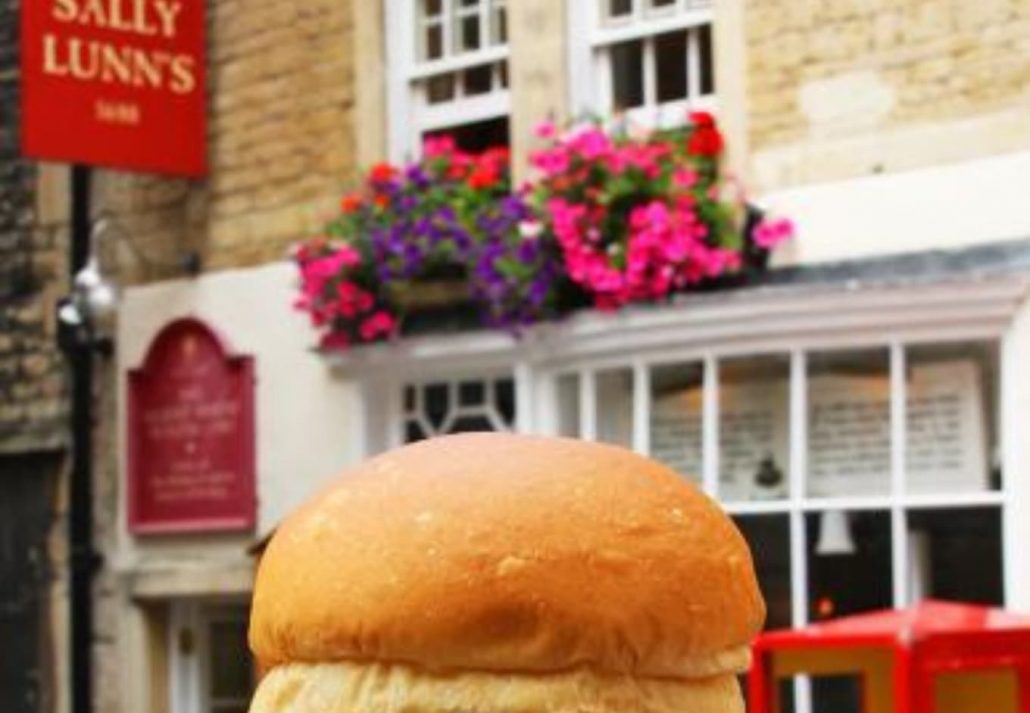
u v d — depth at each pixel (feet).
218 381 36.76
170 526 37.29
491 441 6.66
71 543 38.68
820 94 28.84
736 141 29.68
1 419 40.09
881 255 28.02
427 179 32.81
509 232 30.91
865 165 28.27
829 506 28.19
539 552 6.31
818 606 28.30
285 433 35.65
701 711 6.57
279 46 36.22
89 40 35.60
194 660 37.73
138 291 38.14
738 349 28.99
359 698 6.42
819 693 26.50
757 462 28.99
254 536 36.09
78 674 38.50
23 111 35.01
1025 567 26.32
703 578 6.48
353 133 35.19
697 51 31.14
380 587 6.35
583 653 6.31
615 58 32.04
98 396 38.81
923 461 27.55
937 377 27.43
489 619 6.28
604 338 30.35
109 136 35.76
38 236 39.81
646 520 6.46
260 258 36.27
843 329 27.99
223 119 36.96
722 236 29.25
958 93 27.45
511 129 32.73
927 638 19.04
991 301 26.68
